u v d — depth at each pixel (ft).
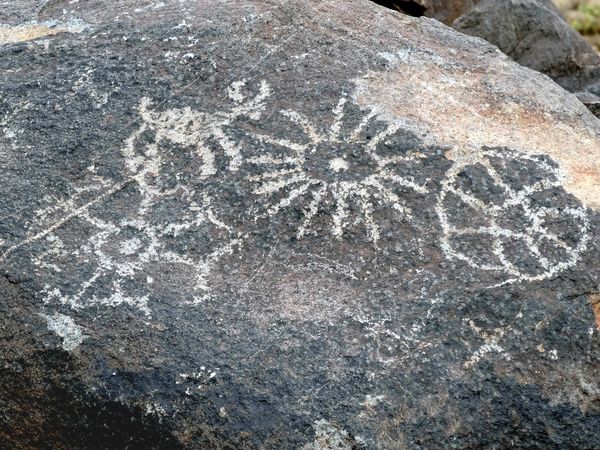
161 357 4.90
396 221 5.26
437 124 5.68
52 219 5.41
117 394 4.91
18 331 5.10
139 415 4.88
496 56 6.47
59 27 6.60
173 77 6.00
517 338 4.91
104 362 4.96
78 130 5.80
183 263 5.21
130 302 5.05
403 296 5.01
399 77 6.02
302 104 5.78
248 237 5.28
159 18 6.44
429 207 5.29
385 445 4.70
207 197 5.43
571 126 5.88
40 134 5.82
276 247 5.25
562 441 4.86
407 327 4.91
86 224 5.38
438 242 5.17
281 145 5.58
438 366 4.83
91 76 6.06
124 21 6.46
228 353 4.87
